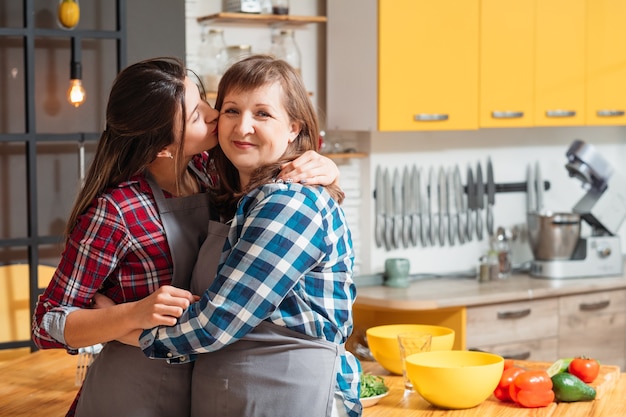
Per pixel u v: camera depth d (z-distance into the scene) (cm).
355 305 452
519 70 477
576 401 263
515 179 534
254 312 186
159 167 215
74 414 227
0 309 400
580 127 554
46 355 326
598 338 484
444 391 252
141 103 203
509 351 459
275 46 446
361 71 455
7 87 401
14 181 405
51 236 397
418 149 503
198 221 214
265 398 193
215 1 454
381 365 298
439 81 456
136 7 420
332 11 471
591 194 508
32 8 387
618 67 502
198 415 202
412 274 505
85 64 414
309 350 195
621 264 502
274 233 187
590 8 493
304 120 209
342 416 201
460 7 459
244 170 207
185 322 189
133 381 208
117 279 209
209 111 212
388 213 495
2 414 256
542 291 462
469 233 519
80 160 399
